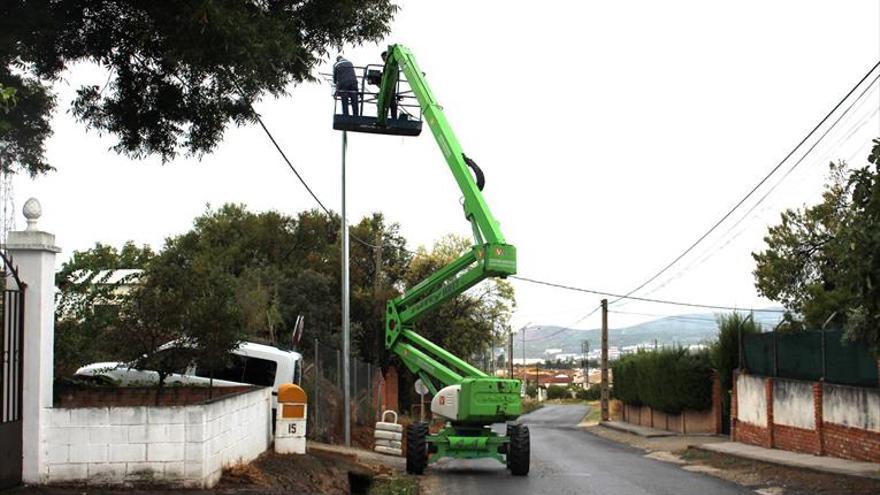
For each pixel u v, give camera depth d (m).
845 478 15.84
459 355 48.50
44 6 11.70
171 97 13.68
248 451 13.05
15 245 9.88
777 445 23.52
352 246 45.44
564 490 15.32
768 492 14.59
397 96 19.97
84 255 14.56
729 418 34.28
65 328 13.88
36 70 13.12
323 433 24.41
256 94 13.80
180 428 10.27
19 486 9.59
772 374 24.48
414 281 47.12
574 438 36.56
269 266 38.72
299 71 13.62
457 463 22.14
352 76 20.06
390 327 21.84
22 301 9.77
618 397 54.69
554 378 154.38
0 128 11.76
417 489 15.87
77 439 9.98
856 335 14.33
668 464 21.34
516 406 19.59
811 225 29.64
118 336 13.40
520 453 18.47
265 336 28.22
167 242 41.19
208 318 13.33
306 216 45.50
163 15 11.52
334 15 13.16
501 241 17.31
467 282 18.86
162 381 13.56
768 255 30.88
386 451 23.95
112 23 12.57
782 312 29.39
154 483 10.13
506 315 50.72
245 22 11.29
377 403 35.34
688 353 38.38
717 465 20.36
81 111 13.74
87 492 9.63
